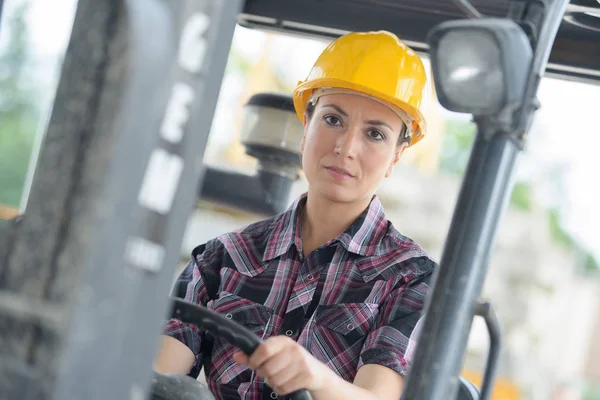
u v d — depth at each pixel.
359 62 2.69
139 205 1.15
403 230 13.83
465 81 1.71
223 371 2.67
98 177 1.15
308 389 2.07
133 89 1.10
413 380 1.70
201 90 1.23
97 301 1.12
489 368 1.81
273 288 2.71
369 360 2.51
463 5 2.35
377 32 2.77
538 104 1.80
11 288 1.16
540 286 16.30
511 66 1.68
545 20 1.85
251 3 2.98
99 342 1.13
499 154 1.74
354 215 2.73
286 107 3.27
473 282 1.72
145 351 1.21
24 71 2.93
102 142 1.16
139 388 1.22
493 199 1.73
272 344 2.00
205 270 2.80
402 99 2.69
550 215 22.23
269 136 3.26
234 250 2.78
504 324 15.75
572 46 2.71
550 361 16.47
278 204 3.30
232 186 3.28
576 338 17.05
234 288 2.73
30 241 1.17
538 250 16.14
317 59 2.80
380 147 2.68
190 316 2.01
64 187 1.16
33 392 1.10
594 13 2.50
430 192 14.19
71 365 1.11
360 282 2.66
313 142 2.70
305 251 2.75
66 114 1.18
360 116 2.66
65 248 1.14
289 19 2.95
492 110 1.71
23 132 3.41
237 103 15.88
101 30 1.19
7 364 1.12
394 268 2.67
